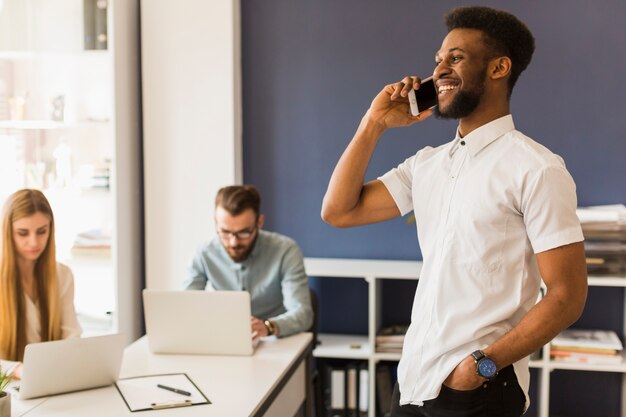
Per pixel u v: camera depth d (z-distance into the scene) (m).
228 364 2.64
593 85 3.92
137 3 4.18
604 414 4.05
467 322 1.88
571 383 4.07
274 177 4.28
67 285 2.92
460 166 1.94
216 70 4.07
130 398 2.29
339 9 4.13
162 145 4.14
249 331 2.71
